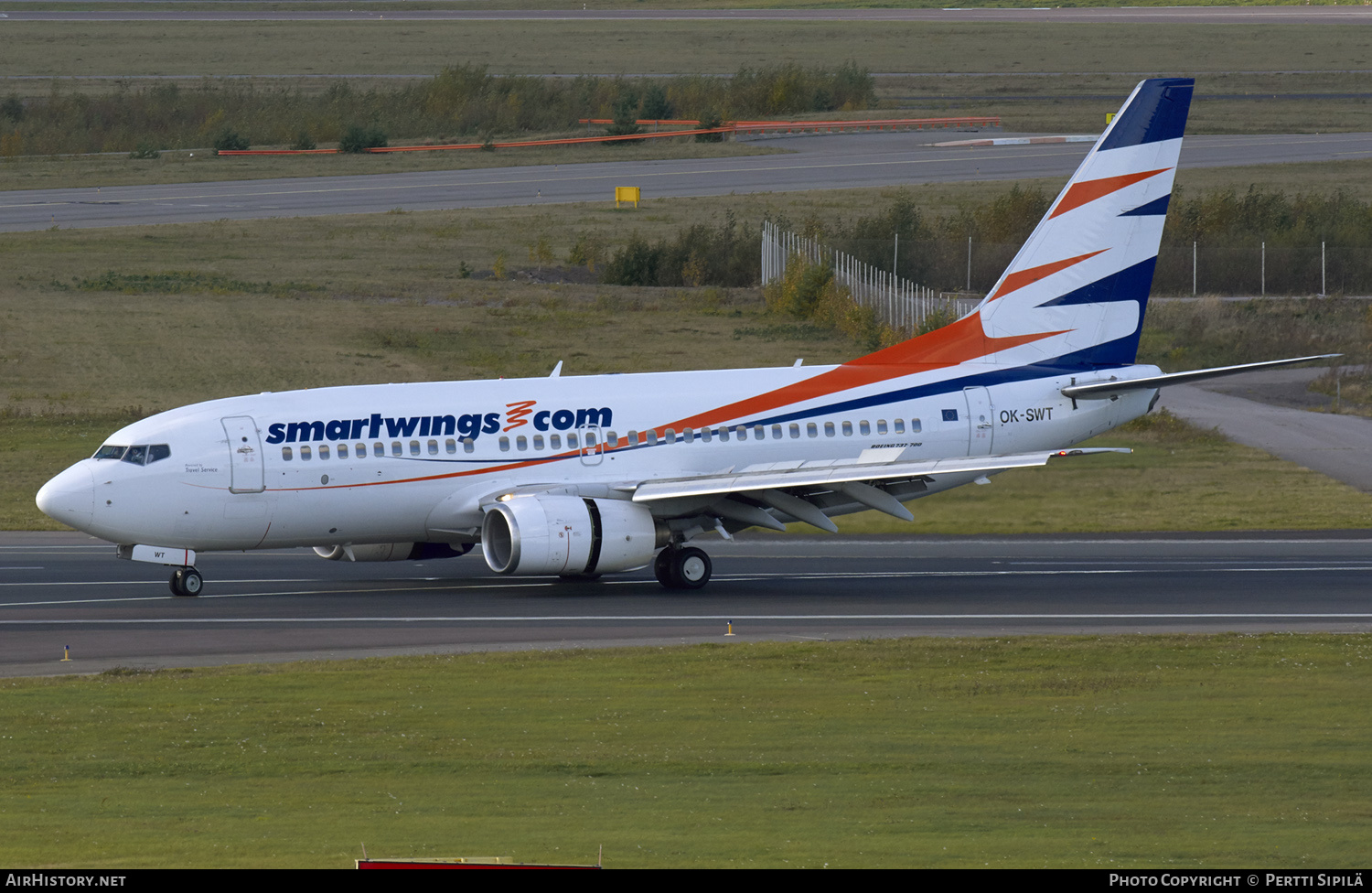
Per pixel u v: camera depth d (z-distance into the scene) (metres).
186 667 100.69
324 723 80.75
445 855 52.81
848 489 141.38
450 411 139.12
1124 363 157.75
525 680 93.75
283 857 52.94
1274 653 103.44
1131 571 146.50
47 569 148.62
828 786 66.00
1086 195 154.00
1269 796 63.94
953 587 137.38
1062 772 68.56
